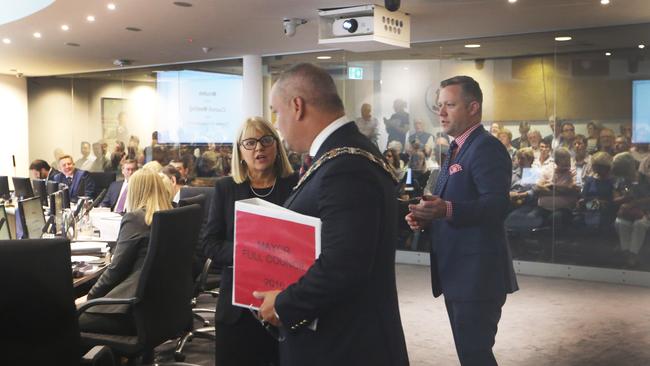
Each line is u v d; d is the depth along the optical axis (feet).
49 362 7.39
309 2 19.34
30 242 7.14
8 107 41.32
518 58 24.36
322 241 5.14
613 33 22.59
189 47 28.53
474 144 9.75
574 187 23.45
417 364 13.92
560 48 23.53
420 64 26.40
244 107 31.12
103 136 38.47
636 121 22.36
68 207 19.21
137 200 11.36
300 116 5.54
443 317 18.06
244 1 19.20
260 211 5.57
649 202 22.18
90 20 22.62
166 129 35.06
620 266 22.67
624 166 22.58
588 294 21.03
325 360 5.36
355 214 5.06
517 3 19.01
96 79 38.60
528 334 16.30
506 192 9.52
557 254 23.77
